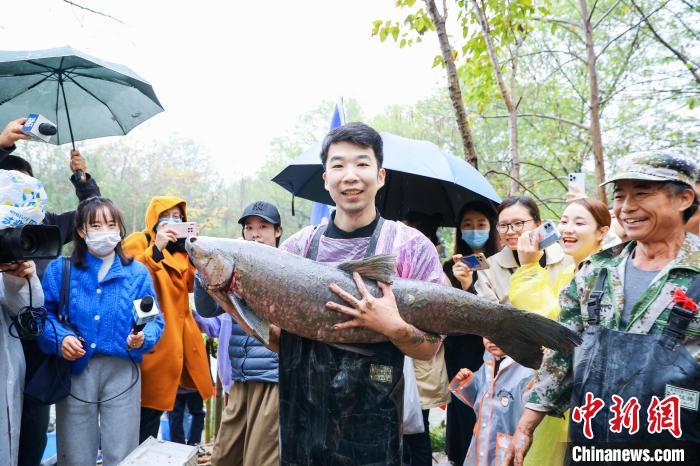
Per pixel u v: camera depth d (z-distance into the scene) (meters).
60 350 3.55
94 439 3.73
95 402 3.72
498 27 7.22
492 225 4.67
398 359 2.25
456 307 2.29
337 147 2.36
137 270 4.00
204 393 4.62
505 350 2.39
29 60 4.38
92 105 5.28
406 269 2.42
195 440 5.36
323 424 2.24
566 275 3.62
